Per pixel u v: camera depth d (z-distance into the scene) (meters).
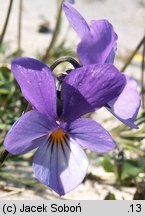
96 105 0.12
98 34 0.12
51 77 0.12
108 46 0.12
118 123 0.25
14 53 0.26
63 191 0.12
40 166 0.12
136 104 0.12
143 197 0.19
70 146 0.12
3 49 0.26
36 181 0.19
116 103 0.12
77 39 0.35
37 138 0.12
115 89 0.12
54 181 0.12
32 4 0.40
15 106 0.22
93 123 0.12
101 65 0.11
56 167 0.12
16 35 0.33
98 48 0.12
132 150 0.21
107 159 0.20
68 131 0.12
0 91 0.22
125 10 0.43
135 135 0.22
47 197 0.19
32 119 0.12
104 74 0.12
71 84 0.12
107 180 0.20
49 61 0.26
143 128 0.22
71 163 0.12
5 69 0.22
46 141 0.12
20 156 0.20
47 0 0.42
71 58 0.13
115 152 0.21
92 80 0.12
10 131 0.11
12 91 0.22
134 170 0.20
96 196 0.19
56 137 0.12
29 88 0.12
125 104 0.12
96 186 0.20
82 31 0.12
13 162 0.20
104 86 0.12
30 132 0.12
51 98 0.12
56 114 0.12
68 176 0.12
